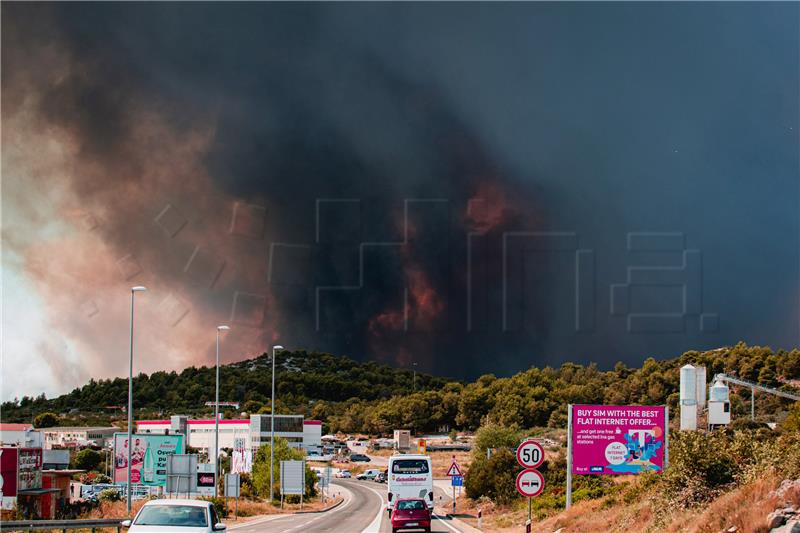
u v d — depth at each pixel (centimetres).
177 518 2361
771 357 19950
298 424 18438
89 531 4272
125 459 8119
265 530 4844
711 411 8431
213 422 18025
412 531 5047
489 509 6712
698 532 2509
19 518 4753
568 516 4216
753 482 2786
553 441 14412
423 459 5706
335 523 5559
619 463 4528
